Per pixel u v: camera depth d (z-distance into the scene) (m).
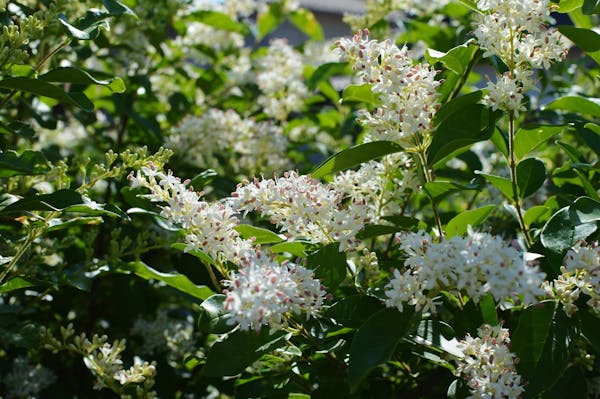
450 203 1.04
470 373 0.68
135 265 0.78
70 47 0.99
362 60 0.71
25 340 0.77
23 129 0.80
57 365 0.95
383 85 0.70
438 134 0.71
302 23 1.41
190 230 0.70
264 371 0.79
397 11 1.18
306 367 0.74
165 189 0.71
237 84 1.25
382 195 0.77
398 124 0.71
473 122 0.72
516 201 0.75
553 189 0.82
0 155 0.74
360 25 1.08
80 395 0.94
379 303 0.71
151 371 0.76
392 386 0.78
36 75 0.76
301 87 1.13
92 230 0.81
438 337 0.69
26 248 0.75
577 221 0.69
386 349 0.65
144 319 0.99
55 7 0.74
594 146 0.75
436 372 0.77
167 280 0.77
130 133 1.11
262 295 0.64
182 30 1.22
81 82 0.74
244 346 0.68
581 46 0.72
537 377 0.66
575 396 0.69
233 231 0.71
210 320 0.69
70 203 0.71
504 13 0.70
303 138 1.21
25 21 0.73
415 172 0.77
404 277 0.66
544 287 0.68
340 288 0.79
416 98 0.70
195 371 0.96
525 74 0.71
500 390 0.66
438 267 0.64
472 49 0.74
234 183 1.00
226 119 1.02
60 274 0.79
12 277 0.77
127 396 0.74
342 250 0.70
